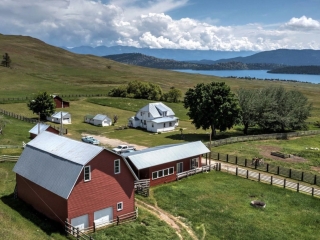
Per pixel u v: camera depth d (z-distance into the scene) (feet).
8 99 416.67
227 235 103.45
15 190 119.55
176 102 496.23
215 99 248.73
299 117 292.20
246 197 133.80
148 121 296.92
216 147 221.25
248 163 182.70
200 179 155.53
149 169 144.66
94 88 584.81
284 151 215.72
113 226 103.86
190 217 114.42
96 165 100.89
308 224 112.16
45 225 98.73
